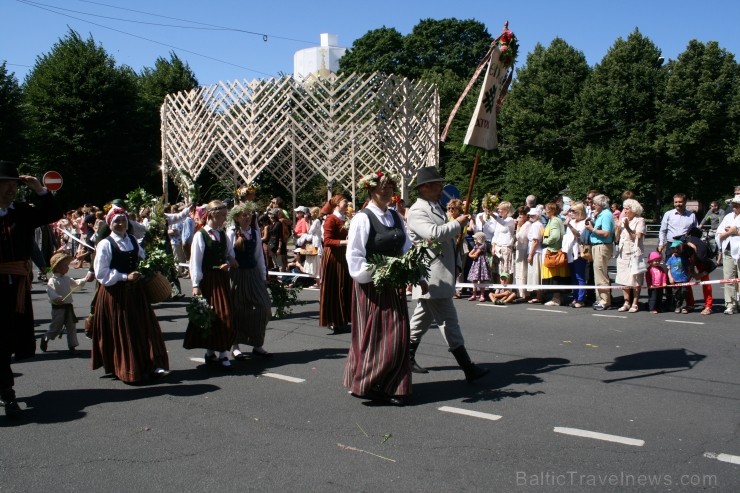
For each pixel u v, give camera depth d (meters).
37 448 4.41
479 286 10.30
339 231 8.34
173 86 35.22
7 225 5.12
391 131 16.78
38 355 7.29
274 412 5.13
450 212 9.00
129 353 5.89
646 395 5.41
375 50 46.22
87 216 17.91
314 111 16.70
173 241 14.27
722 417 4.84
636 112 37.22
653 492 3.64
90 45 32.31
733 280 8.63
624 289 9.61
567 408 5.11
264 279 6.94
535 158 38.44
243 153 16.86
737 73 36.28
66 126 31.14
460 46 45.94
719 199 37.69
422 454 4.23
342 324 8.35
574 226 10.18
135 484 3.84
